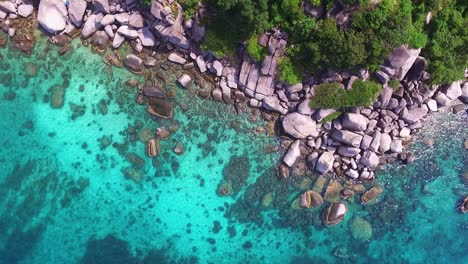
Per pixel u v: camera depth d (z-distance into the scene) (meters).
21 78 18.36
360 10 15.64
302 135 18.66
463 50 17.30
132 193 18.89
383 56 16.58
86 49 18.48
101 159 18.81
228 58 18.16
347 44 15.96
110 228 18.77
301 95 18.27
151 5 17.00
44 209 18.52
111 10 17.92
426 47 17.17
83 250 18.61
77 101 18.62
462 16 16.67
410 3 15.77
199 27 17.28
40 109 18.50
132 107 18.78
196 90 18.88
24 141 18.45
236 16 16.22
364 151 18.84
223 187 19.17
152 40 18.17
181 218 19.08
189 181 19.09
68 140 18.67
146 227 18.92
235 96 18.86
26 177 18.48
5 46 18.14
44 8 17.67
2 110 18.30
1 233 18.36
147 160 18.89
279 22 16.72
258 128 19.14
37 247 18.44
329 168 18.91
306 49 16.91
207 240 19.16
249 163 19.30
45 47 18.33
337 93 17.75
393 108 18.44
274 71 17.77
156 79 18.64
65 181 18.64
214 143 19.16
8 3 17.59
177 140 18.95
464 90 19.17
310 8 16.14
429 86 18.19
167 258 18.97
